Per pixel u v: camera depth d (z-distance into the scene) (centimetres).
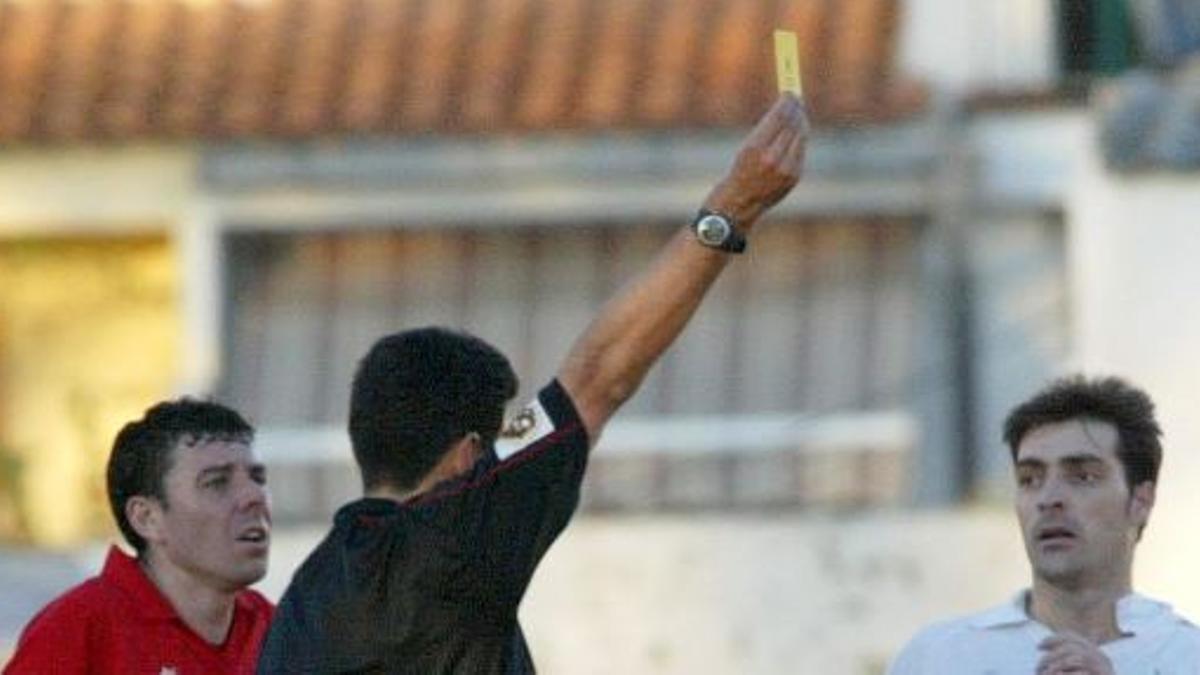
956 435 3659
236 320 3797
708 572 2958
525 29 3881
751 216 1162
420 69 3822
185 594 1498
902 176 3688
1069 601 1422
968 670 1422
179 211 3772
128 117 3759
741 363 3725
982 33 3756
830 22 3850
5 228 3806
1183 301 3491
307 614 1190
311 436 3722
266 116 3756
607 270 3788
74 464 3897
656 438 3681
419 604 1173
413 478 1203
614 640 2959
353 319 3800
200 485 1489
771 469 3672
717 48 3822
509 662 1189
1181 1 3784
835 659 2920
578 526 2978
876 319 3719
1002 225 3694
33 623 1494
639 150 3716
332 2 3944
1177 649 1412
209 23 3928
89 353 3919
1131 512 1427
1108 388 1438
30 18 3950
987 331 3675
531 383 3725
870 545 2923
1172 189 3503
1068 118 3669
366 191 3750
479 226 3784
